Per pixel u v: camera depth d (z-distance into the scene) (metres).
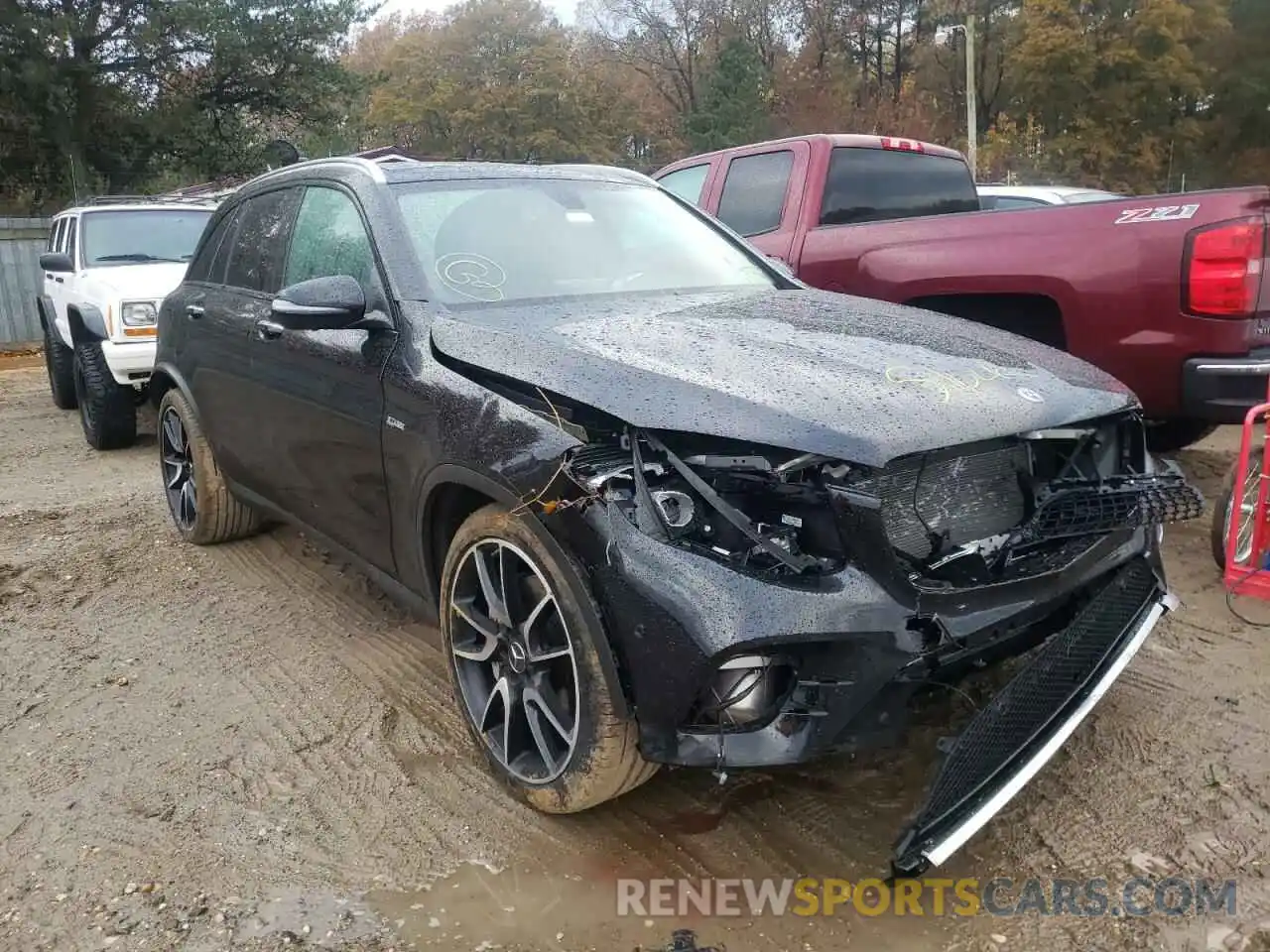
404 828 2.89
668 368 2.70
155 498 6.46
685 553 2.40
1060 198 9.30
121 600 4.71
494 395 2.90
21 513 6.20
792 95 51.88
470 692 3.11
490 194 3.88
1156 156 46.12
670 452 2.48
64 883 2.71
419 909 2.56
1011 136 42.25
